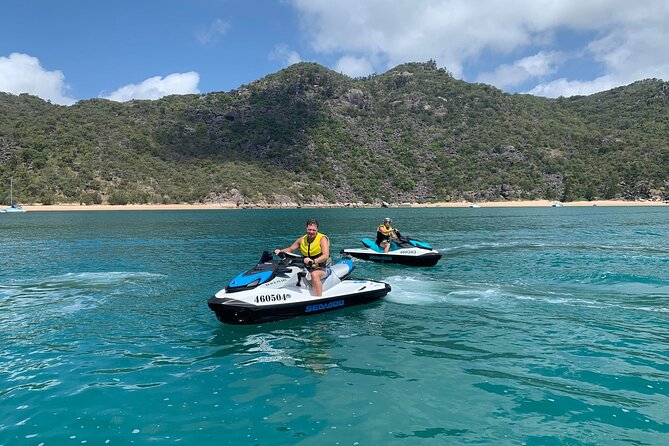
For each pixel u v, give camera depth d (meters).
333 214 64.75
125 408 4.28
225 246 19.22
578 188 122.25
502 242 20.66
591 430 3.79
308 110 164.62
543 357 5.57
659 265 13.06
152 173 107.62
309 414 4.14
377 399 4.44
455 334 6.59
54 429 3.89
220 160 124.50
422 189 131.62
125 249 18.02
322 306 7.81
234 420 4.04
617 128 159.50
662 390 4.57
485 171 136.00
